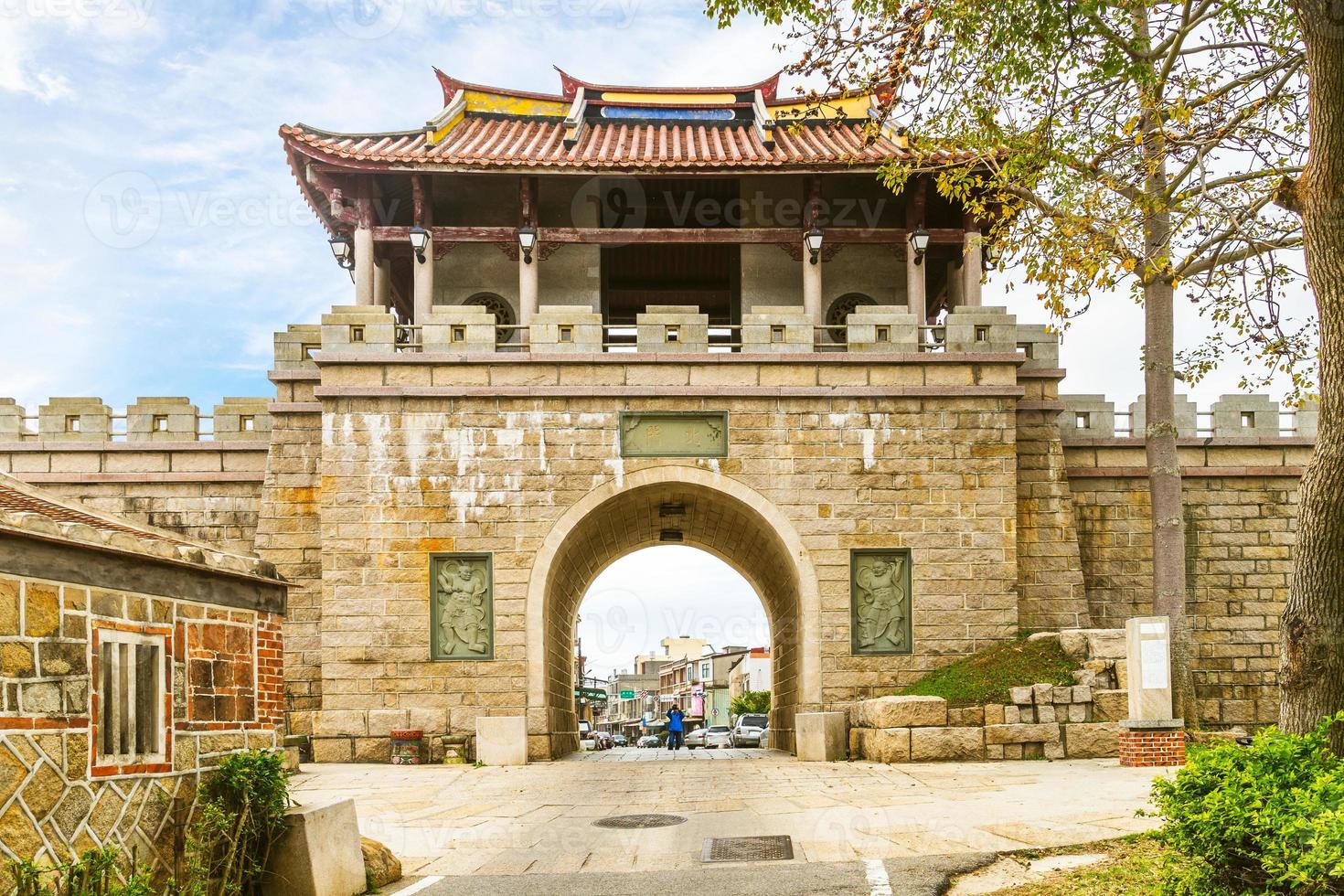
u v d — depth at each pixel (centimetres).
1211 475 2550
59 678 667
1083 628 2308
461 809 1428
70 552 684
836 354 2286
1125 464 2552
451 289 2695
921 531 2253
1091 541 2517
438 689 2170
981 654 2186
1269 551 2533
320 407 2358
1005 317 2336
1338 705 849
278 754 883
